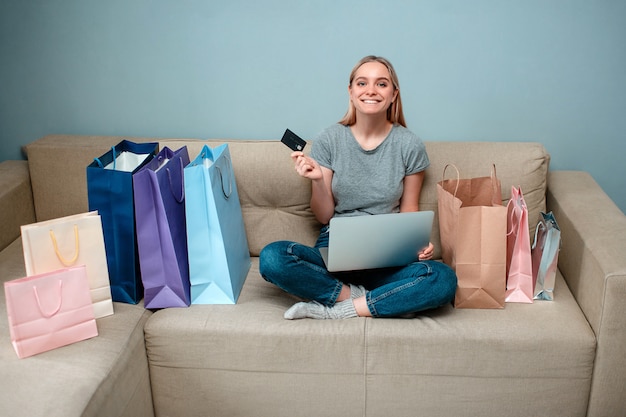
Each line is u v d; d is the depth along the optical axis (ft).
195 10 7.32
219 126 7.86
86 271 5.36
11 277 6.37
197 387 5.85
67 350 5.21
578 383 5.60
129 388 5.35
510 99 7.48
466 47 7.28
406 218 5.62
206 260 5.95
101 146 7.20
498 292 5.82
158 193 5.60
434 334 5.52
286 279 5.81
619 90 7.34
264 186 6.91
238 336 5.62
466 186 6.48
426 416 5.82
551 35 7.16
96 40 7.52
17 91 7.81
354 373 5.68
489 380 5.64
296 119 7.75
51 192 7.27
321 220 6.75
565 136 7.60
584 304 5.81
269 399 5.84
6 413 4.45
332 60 7.43
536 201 6.87
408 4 7.13
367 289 6.30
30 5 7.41
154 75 7.64
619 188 7.82
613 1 6.97
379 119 6.40
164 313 5.88
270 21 7.30
